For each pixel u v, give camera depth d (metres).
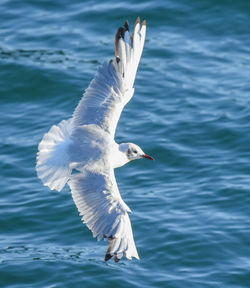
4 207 15.13
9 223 14.71
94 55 21.25
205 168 16.39
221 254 13.57
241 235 13.94
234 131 17.73
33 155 16.97
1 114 19.03
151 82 20.05
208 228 14.19
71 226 14.65
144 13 22.72
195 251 13.62
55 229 14.59
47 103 19.45
